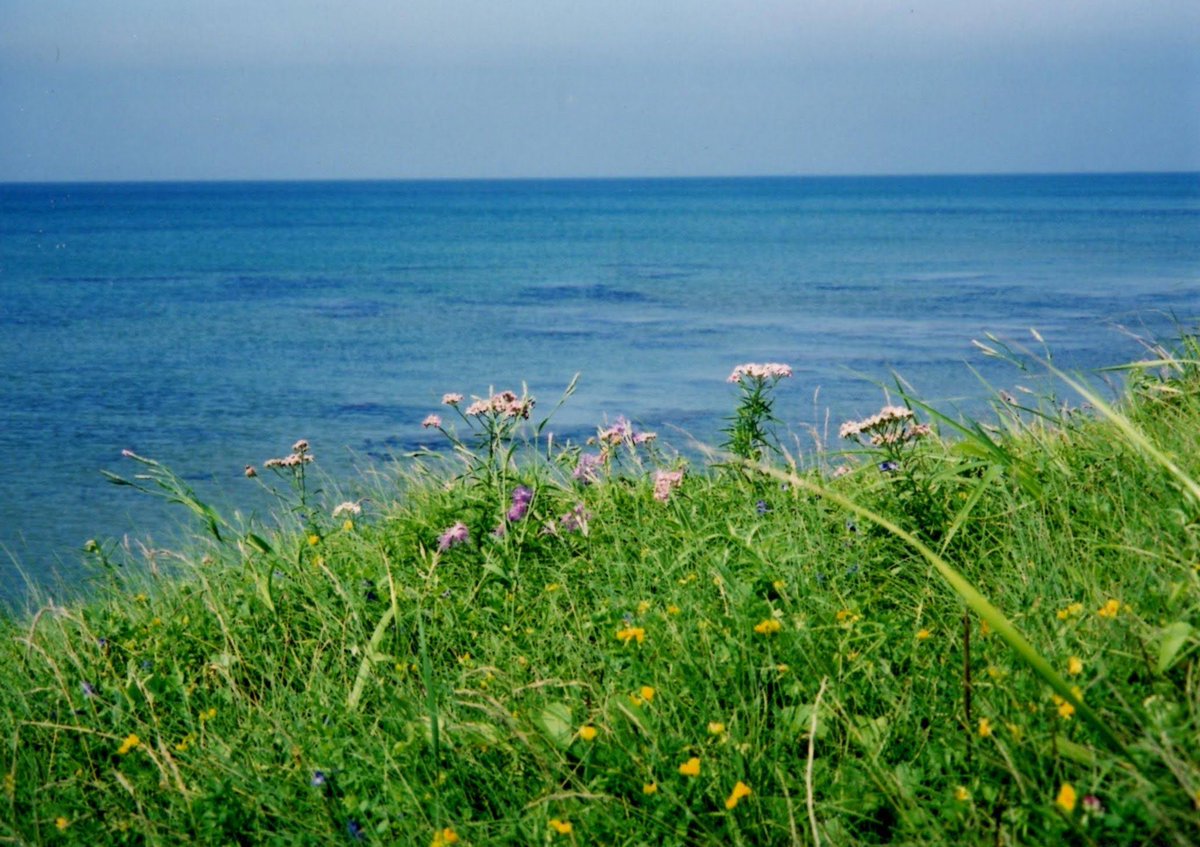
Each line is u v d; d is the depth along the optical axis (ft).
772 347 83.66
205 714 12.64
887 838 9.32
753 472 17.98
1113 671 9.90
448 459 22.88
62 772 12.14
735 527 15.67
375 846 9.86
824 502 16.20
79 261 219.82
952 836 8.78
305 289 152.56
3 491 42.68
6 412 62.03
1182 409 17.35
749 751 10.23
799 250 231.91
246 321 111.65
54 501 40.96
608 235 328.08
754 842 9.44
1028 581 12.30
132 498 41.27
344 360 82.38
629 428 20.06
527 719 11.03
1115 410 17.34
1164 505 13.24
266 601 14.80
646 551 15.34
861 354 77.71
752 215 491.72
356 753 11.29
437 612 14.44
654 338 91.50
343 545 17.83
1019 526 13.52
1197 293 119.34
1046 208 495.00
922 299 120.06
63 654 15.03
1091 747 8.82
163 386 71.26
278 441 52.80
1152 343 22.30
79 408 63.26
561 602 14.74
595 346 87.30
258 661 14.14
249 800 10.96
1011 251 211.20
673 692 11.34
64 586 23.68
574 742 10.68
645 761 10.28
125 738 12.51
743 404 19.72
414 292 145.69
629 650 11.91
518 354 83.71
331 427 56.34
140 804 10.84
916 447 17.28
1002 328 90.07
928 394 56.34
